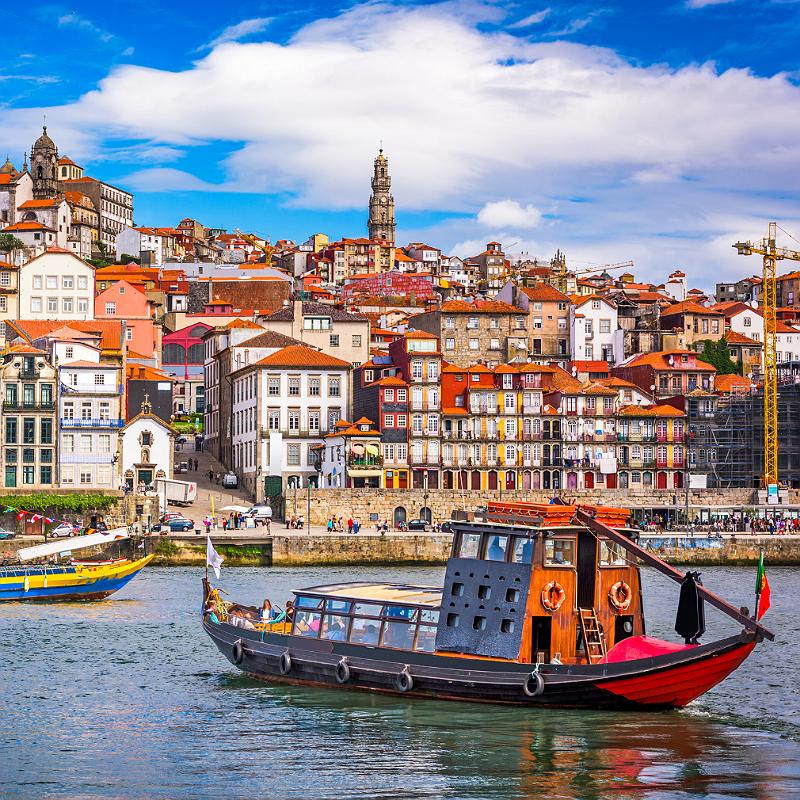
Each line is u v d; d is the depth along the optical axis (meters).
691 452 175.62
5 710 56.84
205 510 154.88
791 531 148.38
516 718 53.78
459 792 44.56
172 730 53.00
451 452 168.50
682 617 53.91
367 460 163.88
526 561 54.97
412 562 132.00
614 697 53.44
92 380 152.12
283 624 65.12
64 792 44.75
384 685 57.78
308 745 50.38
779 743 50.88
